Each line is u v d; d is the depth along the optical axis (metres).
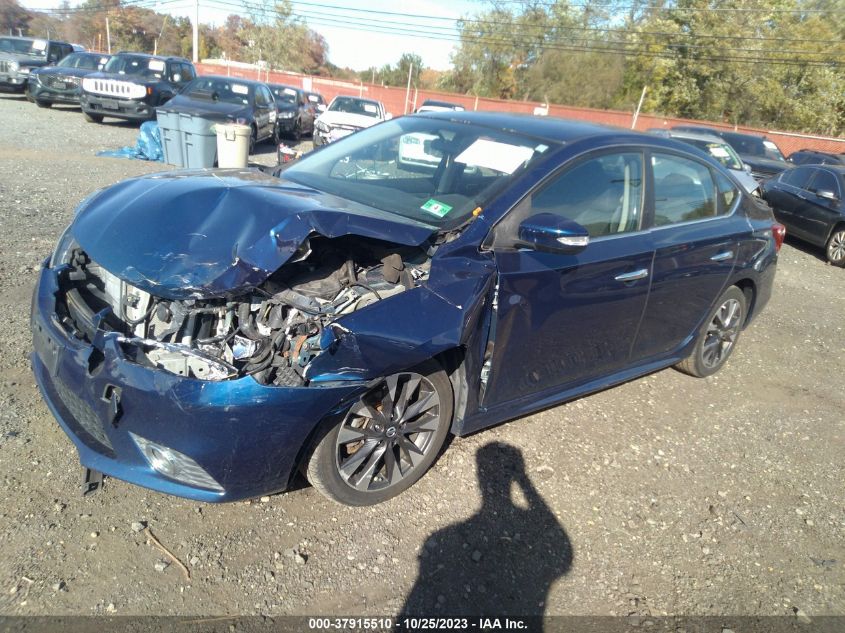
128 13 61.03
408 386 2.92
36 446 3.10
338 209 2.82
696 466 3.85
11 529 2.61
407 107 36.81
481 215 3.12
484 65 45.16
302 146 17.45
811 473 3.95
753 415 4.63
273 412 2.46
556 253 3.02
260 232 2.61
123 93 14.34
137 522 2.75
